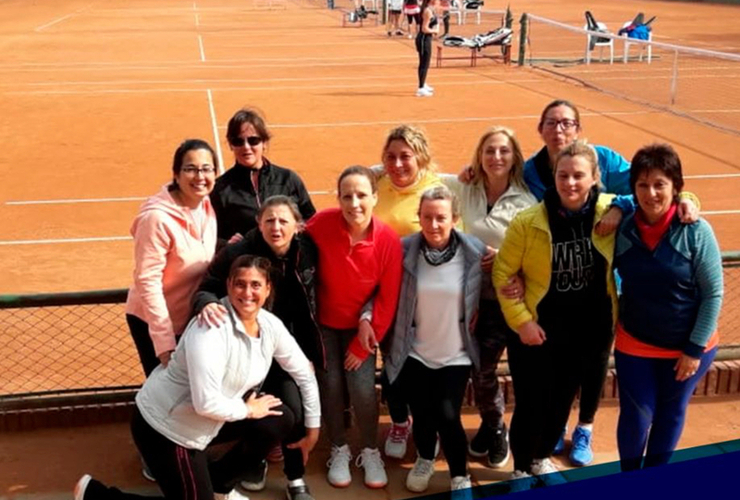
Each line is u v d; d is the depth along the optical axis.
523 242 4.36
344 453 4.91
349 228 4.49
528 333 4.43
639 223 4.18
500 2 52.53
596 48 28.14
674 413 4.42
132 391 5.47
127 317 4.68
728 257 5.43
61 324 7.03
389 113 17.45
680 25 38.12
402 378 4.76
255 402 4.26
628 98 18.95
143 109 17.98
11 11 49.31
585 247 4.34
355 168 4.45
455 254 4.59
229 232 5.14
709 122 16.19
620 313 4.50
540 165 5.04
